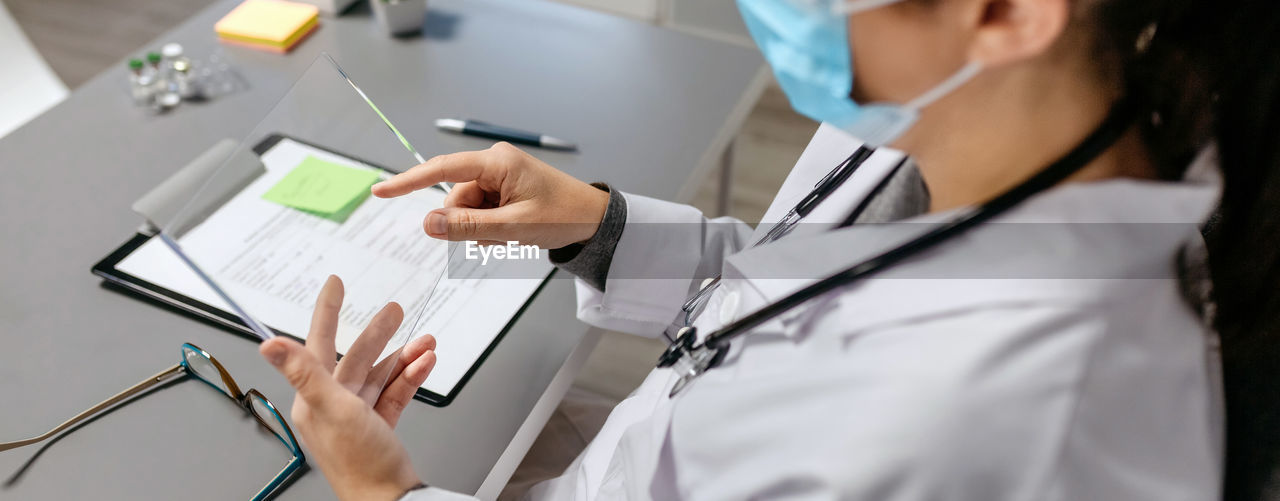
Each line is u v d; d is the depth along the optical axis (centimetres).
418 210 80
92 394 76
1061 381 43
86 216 94
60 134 106
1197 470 46
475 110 110
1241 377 47
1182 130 44
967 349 44
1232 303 47
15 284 86
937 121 45
